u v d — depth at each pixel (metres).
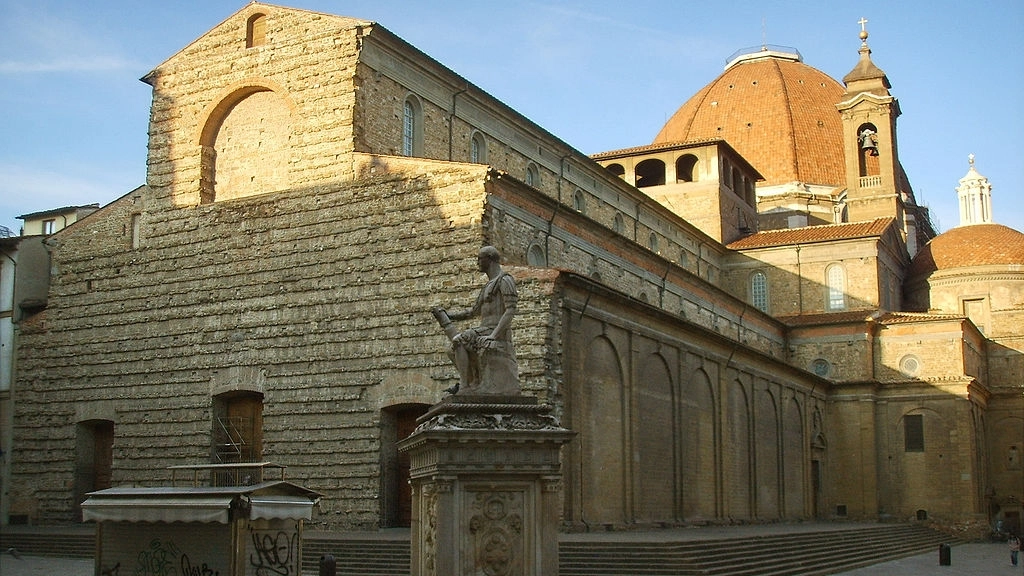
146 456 56.69
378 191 52.56
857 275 89.06
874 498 83.06
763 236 93.62
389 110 55.69
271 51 56.38
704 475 62.16
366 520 50.44
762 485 70.81
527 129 66.31
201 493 30.31
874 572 49.50
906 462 83.75
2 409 62.19
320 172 54.19
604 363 52.06
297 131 55.09
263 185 56.31
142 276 58.66
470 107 61.53
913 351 85.12
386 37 55.09
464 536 20.86
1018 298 93.88
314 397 52.56
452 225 50.44
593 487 49.75
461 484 21.05
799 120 122.50
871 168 114.75
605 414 51.56
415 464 22.97
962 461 82.19
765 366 73.06
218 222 56.72
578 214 58.06
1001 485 91.12
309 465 52.12
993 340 93.81
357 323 52.09
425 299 50.53
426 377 49.91
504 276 22.91
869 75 102.12
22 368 61.84
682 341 60.44
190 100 58.41
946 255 96.88
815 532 56.22
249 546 30.27
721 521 63.19
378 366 51.25
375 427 50.88
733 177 97.06
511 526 21.12
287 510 30.44
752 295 91.56
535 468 21.20
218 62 57.81
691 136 125.38
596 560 39.56
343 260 52.97
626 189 76.31
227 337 55.47
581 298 49.66
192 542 30.42
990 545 78.06
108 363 58.94
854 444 84.12
